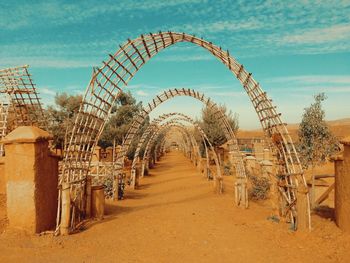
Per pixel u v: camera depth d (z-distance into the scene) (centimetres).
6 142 677
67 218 710
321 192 1027
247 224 809
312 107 1023
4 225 684
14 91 1465
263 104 843
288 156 802
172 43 928
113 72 843
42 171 711
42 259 549
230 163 2303
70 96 2770
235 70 914
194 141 2836
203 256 578
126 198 1350
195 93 1389
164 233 732
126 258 566
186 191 1525
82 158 833
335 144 1009
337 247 574
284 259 555
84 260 551
